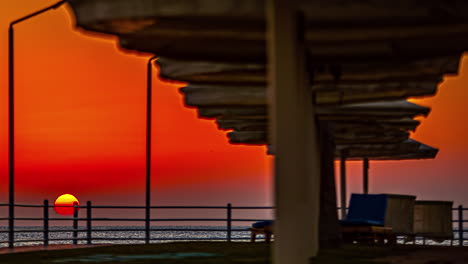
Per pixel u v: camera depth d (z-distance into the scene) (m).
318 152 20.84
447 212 25.20
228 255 18.89
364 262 15.82
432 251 19.59
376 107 19.94
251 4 10.62
